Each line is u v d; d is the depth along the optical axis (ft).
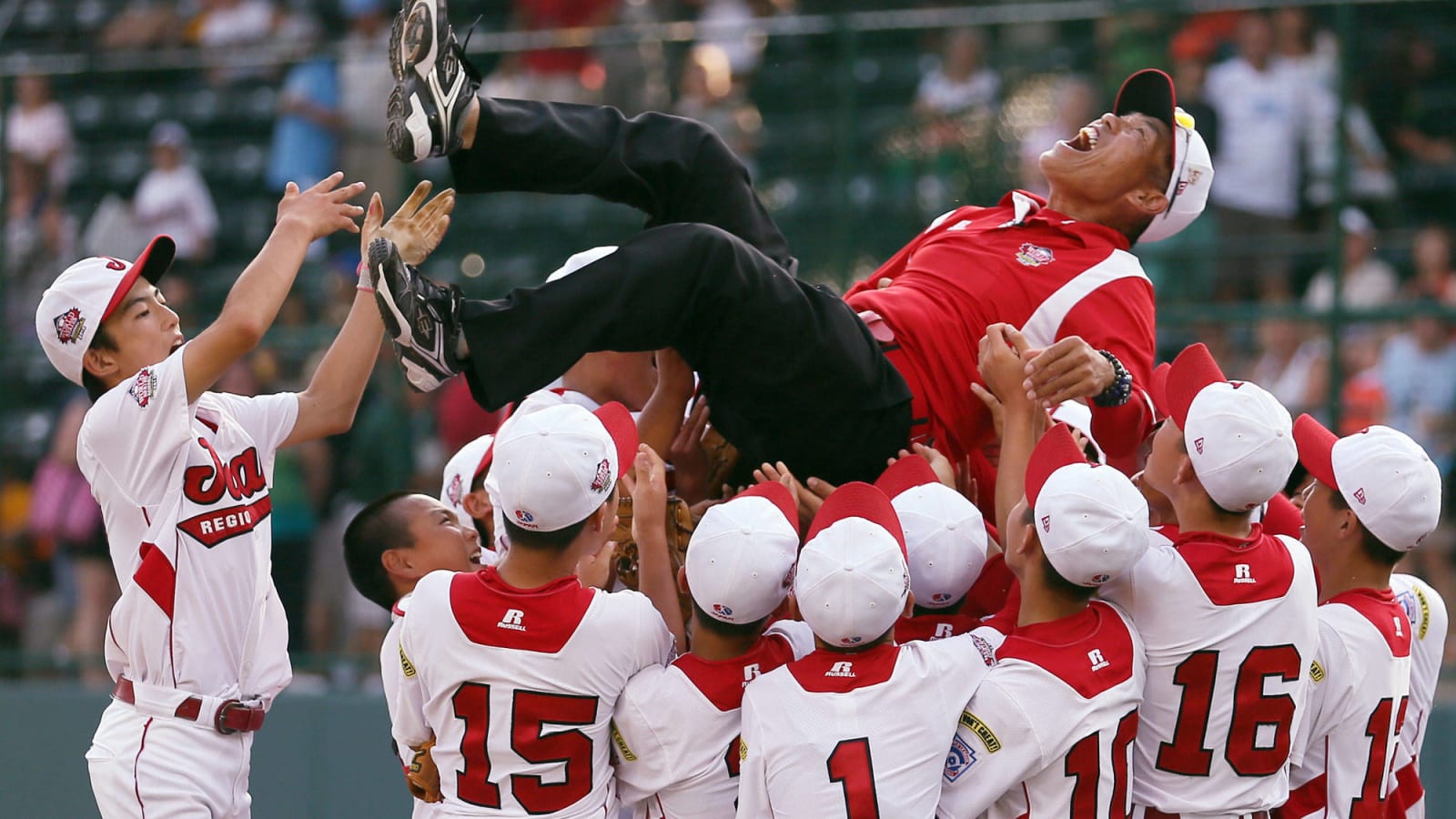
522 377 42.63
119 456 47.85
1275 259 83.76
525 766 44.19
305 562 88.38
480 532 58.03
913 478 46.96
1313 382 80.69
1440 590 79.71
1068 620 44.45
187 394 46.83
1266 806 46.06
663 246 44.11
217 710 48.91
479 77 46.68
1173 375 46.70
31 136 100.48
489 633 44.06
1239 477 44.14
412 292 40.98
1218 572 45.16
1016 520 44.91
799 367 46.24
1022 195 55.21
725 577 43.16
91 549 93.50
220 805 49.39
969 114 87.81
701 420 51.57
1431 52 82.69
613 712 44.98
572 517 43.57
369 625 88.43
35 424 95.86
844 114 89.86
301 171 99.19
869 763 42.45
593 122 48.98
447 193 46.16
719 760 44.60
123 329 49.08
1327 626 48.85
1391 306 79.87
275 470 88.48
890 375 48.49
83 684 92.22
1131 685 44.14
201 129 102.01
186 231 100.78
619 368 55.83
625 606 45.06
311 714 86.74
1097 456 53.62
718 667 44.78
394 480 87.97
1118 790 43.98
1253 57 84.17
